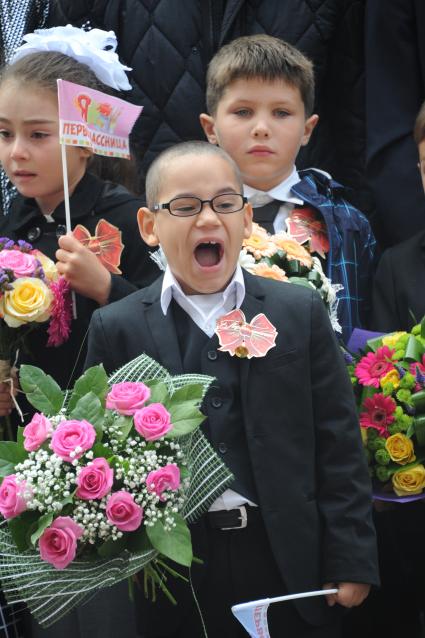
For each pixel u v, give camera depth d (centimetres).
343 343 669
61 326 613
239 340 529
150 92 800
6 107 651
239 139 709
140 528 471
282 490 520
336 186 743
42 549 450
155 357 542
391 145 774
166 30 796
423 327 621
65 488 457
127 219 677
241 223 545
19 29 811
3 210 788
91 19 813
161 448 480
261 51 710
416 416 589
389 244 792
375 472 600
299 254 664
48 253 671
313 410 543
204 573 524
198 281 543
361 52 815
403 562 661
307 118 746
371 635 704
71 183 675
